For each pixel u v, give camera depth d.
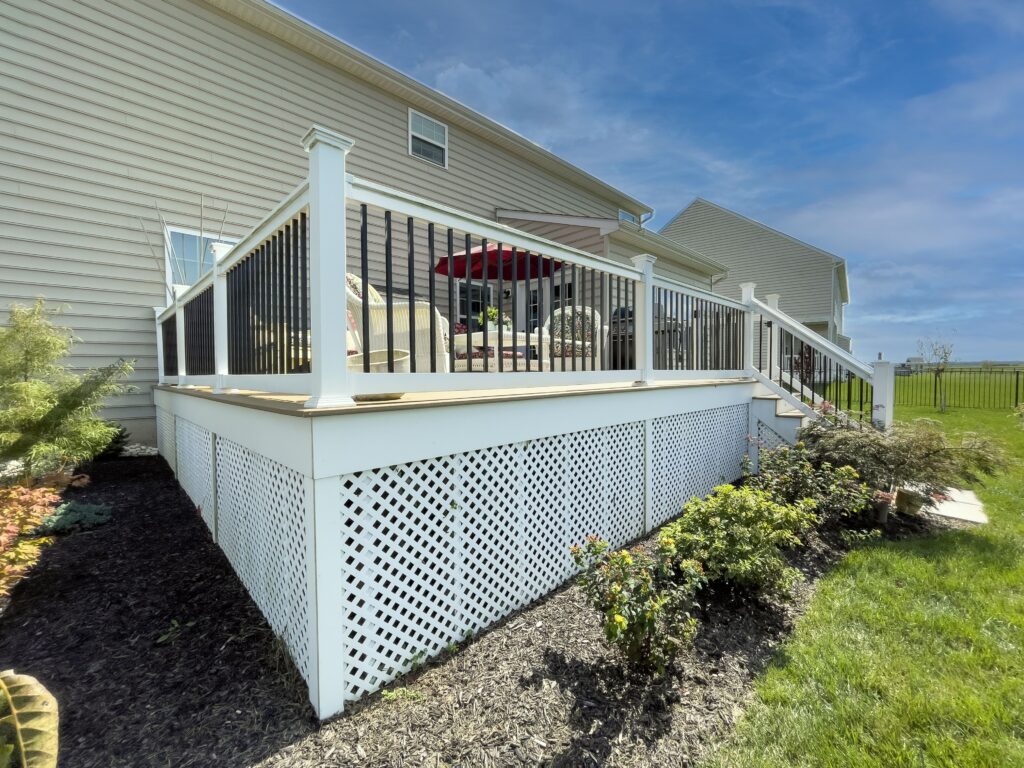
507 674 2.20
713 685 2.16
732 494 3.14
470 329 2.63
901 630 2.59
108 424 5.08
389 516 2.21
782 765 1.73
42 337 4.15
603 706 2.01
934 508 4.45
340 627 1.98
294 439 2.05
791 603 2.88
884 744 1.82
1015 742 1.83
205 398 3.41
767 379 5.91
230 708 1.93
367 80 7.34
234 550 3.15
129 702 1.95
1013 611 2.74
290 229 2.43
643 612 2.10
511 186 9.44
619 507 3.77
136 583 2.97
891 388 4.89
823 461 4.45
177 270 6.02
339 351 2.01
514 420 2.81
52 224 5.29
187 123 5.98
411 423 2.25
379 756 1.72
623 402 3.73
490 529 2.70
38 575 3.03
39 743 1.39
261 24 6.36
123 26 5.54
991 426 9.34
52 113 5.21
